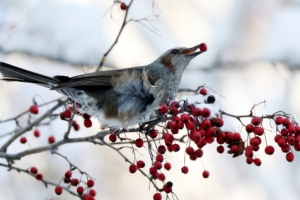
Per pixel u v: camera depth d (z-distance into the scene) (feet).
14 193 39.42
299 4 49.49
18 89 42.73
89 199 27.17
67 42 43.62
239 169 45.01
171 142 25.23
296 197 44.27
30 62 42.78
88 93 27.81
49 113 27.61
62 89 27.81
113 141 26.73
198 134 23.91
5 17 42.24
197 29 48.37
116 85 27.55
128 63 45.39
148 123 28.25
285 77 48.01
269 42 48.65
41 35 43.09
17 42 42.34
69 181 28.17
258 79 47.78
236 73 47.70
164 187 26.00
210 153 45.32
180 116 24.54
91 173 42.47
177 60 29.94
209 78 47.01
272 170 45.32
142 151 43.75
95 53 44.21
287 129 24.67
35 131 32.76
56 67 43.24
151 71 29.30
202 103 24.91
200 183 43.91
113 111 27.81
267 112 46.73
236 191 44.21
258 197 44.14
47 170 41.01
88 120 28.66
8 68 26.84
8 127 39.65
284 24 48.96
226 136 24.77
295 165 45.70
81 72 43.60
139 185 43.01
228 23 48.96
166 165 27.61
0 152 26.58
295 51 48.42
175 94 29.91
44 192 40.16
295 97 47.55
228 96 46.96
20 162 40.55
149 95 28.02
